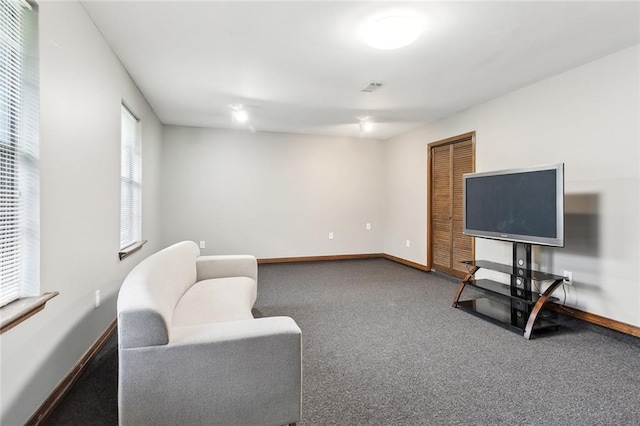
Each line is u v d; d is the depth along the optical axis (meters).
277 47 2.56
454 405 1.75
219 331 1.45
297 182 5.80
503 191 3.10
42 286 1.56
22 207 1.50
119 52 2.64
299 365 1.48
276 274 4.91
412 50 2.60
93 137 2.21
